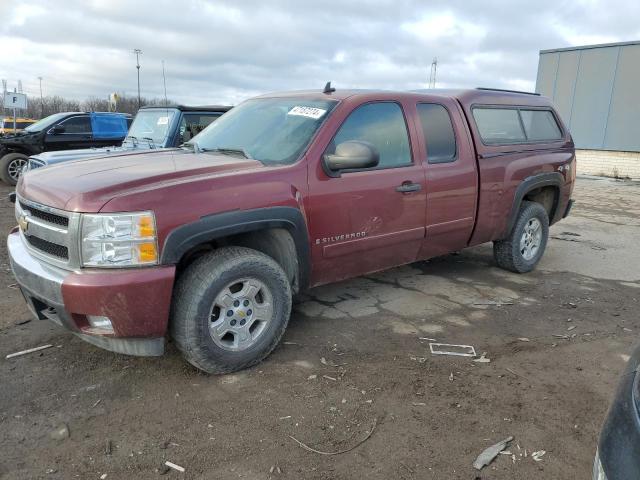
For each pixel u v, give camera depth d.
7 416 2.92
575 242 7.66
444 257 6.52
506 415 3.04
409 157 4.41
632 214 10.35
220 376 3.41
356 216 4.01
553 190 6.06
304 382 3.35
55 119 12.66
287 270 3.78
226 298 3.31
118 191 3.00
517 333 4.21
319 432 2.84
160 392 3.20
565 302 4.96
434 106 4.72
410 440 2.79
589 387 3.38
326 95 4.28
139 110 9.10
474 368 3.59
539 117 5.88
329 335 4.07
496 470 2.57
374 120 4.21
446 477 2.52
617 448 1.72
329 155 3.81
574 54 17.97
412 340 4.02
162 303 3.03
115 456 2.62
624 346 4.01
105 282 2.88
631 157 16.98
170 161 3.76
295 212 3.55
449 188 4.68
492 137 5.21
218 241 3.65
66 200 3.00
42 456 2.61
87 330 3.04
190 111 8.41
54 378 3.33
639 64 16.30
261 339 3.51
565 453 2.71
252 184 3.38
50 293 3.02
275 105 4.46
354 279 5.52
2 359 3.56
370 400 3.15
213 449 2.68
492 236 5.32
